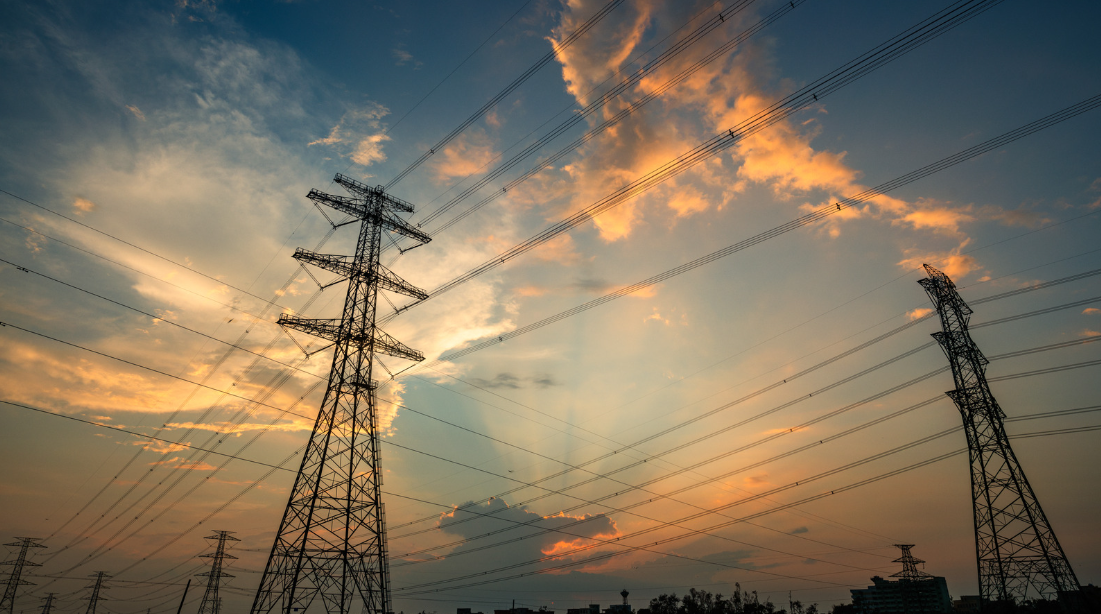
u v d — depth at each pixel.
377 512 42.69
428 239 50.03
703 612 94.50
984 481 44.97
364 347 46.94
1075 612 38.47
